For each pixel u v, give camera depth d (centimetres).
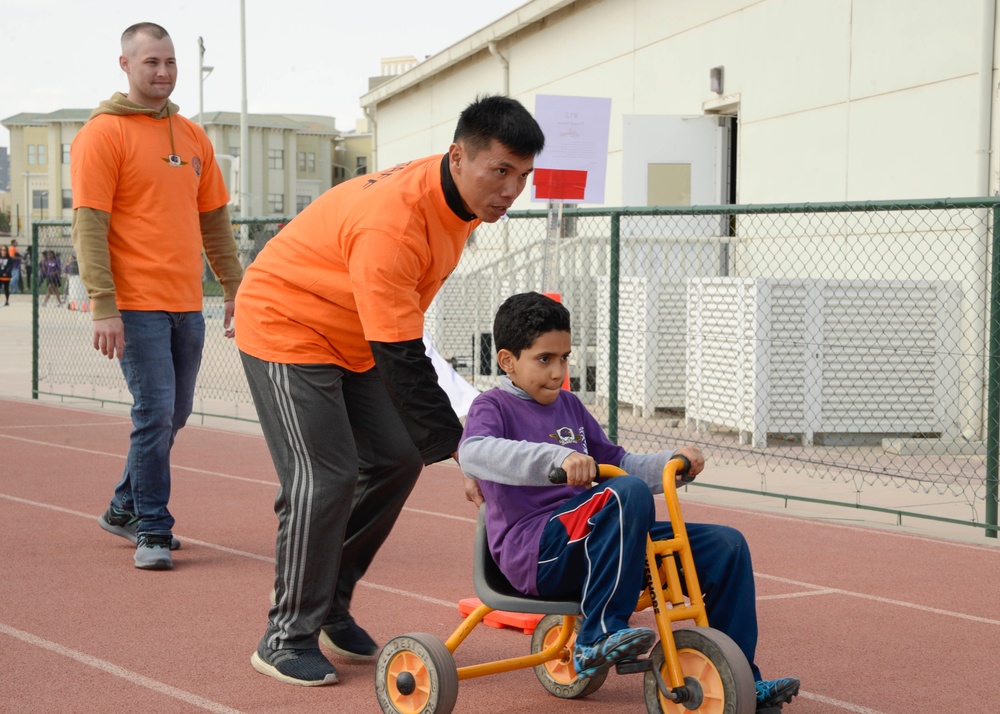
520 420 359
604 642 313
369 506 421
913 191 1041
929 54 1021
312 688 386
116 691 377
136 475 554
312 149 8012
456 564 571
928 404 1008
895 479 848
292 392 389
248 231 1145
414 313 363
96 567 552
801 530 672
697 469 352
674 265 1230
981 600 520
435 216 363
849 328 997
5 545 596
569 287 1265
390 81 2494
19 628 448
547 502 349
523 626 456
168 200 551
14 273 4528
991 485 662
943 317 1005
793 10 1185
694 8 1358
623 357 1161
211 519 679
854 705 379
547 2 1670
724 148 1330
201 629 452
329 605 398
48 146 8269
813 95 1162
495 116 346
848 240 1113
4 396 1353
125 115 545
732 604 332
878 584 547
